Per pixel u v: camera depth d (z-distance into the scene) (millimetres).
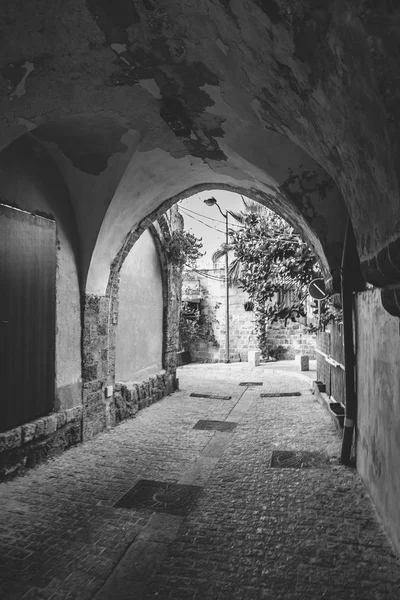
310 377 12523
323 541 3213
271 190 5691
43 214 5371
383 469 3453
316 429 6426
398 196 1879
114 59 3504
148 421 7242
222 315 19906
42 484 4406
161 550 3113
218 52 3039
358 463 4574
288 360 19359
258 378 12898
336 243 5203
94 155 5438
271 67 2541
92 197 5871
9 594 2615
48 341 5371
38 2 2895
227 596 2586
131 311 8266
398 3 1308
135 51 3379
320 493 4090
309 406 8227
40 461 5102
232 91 3555
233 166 5691
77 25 3117
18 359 4801
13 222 4734
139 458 5258
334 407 6844
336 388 7199
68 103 3994
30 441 4926
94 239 6090
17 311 4793
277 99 2947
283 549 3107
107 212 5980
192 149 5469
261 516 3639
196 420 7281
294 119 2982
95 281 6414
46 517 3646
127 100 4227
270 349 19531
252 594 2602
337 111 2170
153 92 4051
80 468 4895
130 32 3160
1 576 2799
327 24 1686
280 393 9852
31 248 5055
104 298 6719
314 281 7562
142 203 6621
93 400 6332
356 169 2457
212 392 10180
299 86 2406
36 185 5234
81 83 3787
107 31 3172
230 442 5898
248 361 17625
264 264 9594
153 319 9352
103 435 6336
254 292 10609
